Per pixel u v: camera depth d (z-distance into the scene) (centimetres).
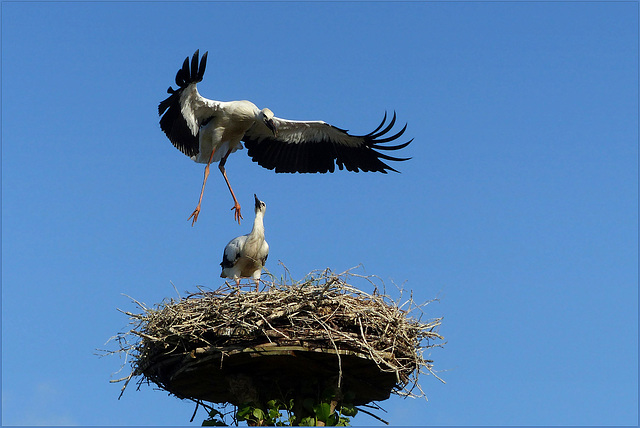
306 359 1226
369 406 1386
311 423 1266
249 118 1677
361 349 1219
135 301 1295
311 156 1770
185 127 1647
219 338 1227
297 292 1223
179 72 1552
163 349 1274
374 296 1257
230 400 1406
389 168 1736
